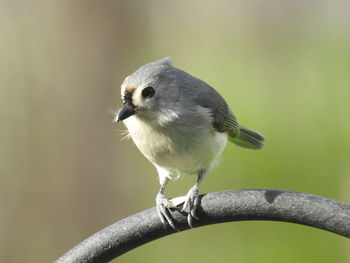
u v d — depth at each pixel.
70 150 13.27
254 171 12.06
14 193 12.88
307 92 13.86
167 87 7.21
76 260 5.98
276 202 5.77
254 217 5.91
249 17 16.11
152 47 14.63
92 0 13.84
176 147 7.34
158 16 15.05
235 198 5.91
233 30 16.16
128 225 6.07
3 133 13.10
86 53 13.77
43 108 13.38
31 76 13.52
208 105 7.70
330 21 15.45
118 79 13.86
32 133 13.22
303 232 11.10
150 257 11.84
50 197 13.03
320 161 12.13
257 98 14.27
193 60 15.94
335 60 14.41
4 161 12.98
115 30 13.96
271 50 15.56
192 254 11.75
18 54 13.62
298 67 14.69
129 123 7.41
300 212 5.71
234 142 10.01
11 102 13.30
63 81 13.59
